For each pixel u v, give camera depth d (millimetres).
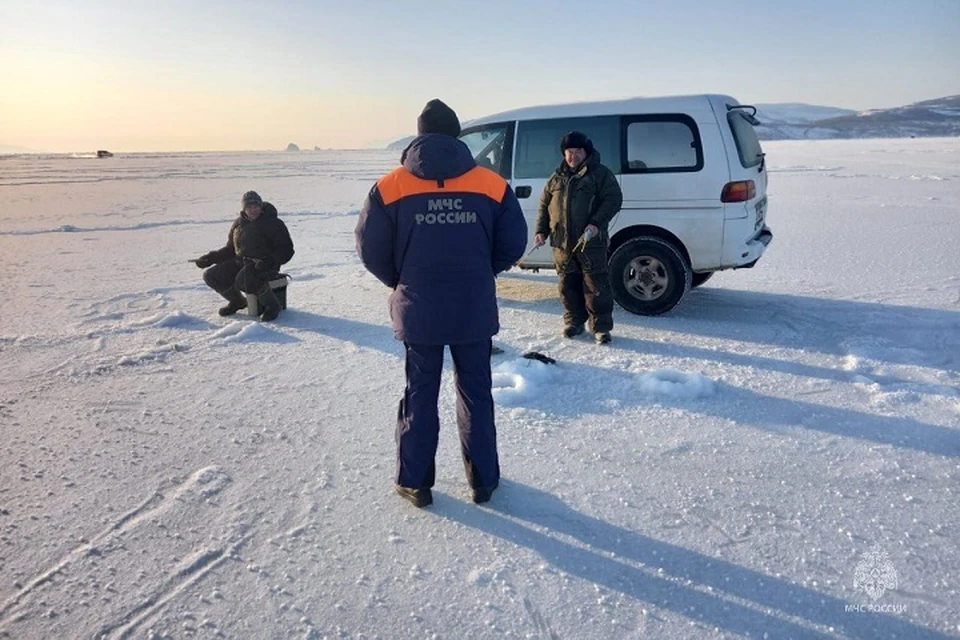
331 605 2619
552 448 3879
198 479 3590
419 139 3107
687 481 3496
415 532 3092
